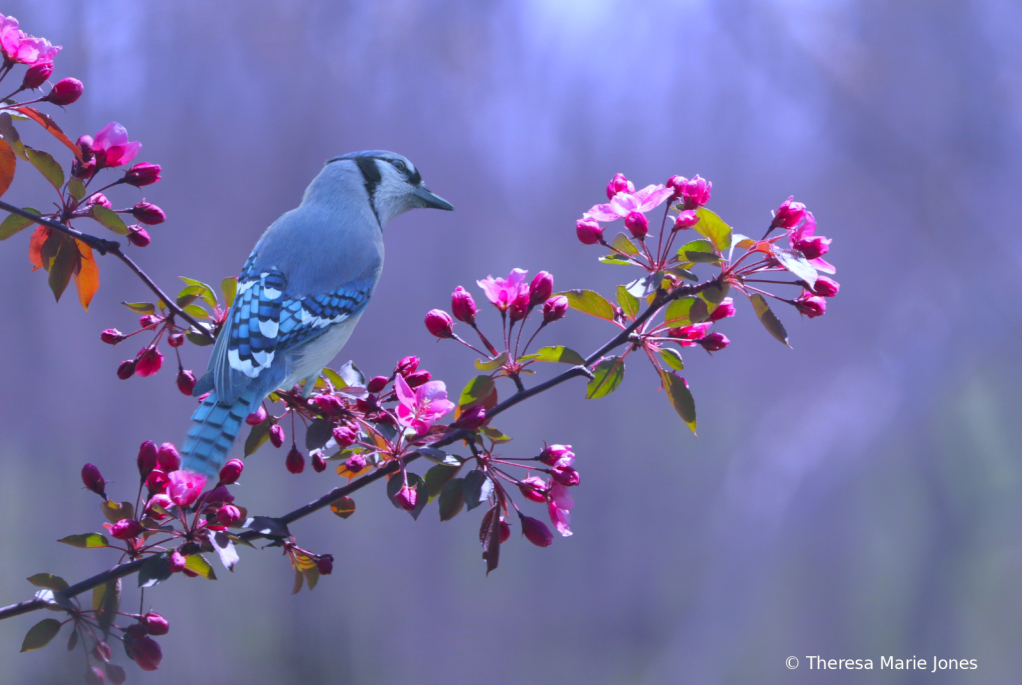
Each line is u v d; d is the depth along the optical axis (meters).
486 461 7.22
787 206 7.22
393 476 7.21
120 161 7.28
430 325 7.23
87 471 7.21
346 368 7.30
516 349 7.23
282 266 7.35
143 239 7.28
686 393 7.24
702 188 7.24
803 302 7.23
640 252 7.23
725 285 7.22
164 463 7.21
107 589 7.20
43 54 7.25
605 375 7.23
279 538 7.22
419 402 7.22
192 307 7.32
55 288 7.26
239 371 7.29
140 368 7.31
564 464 7.22
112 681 7.20
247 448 7.29
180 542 7.21
